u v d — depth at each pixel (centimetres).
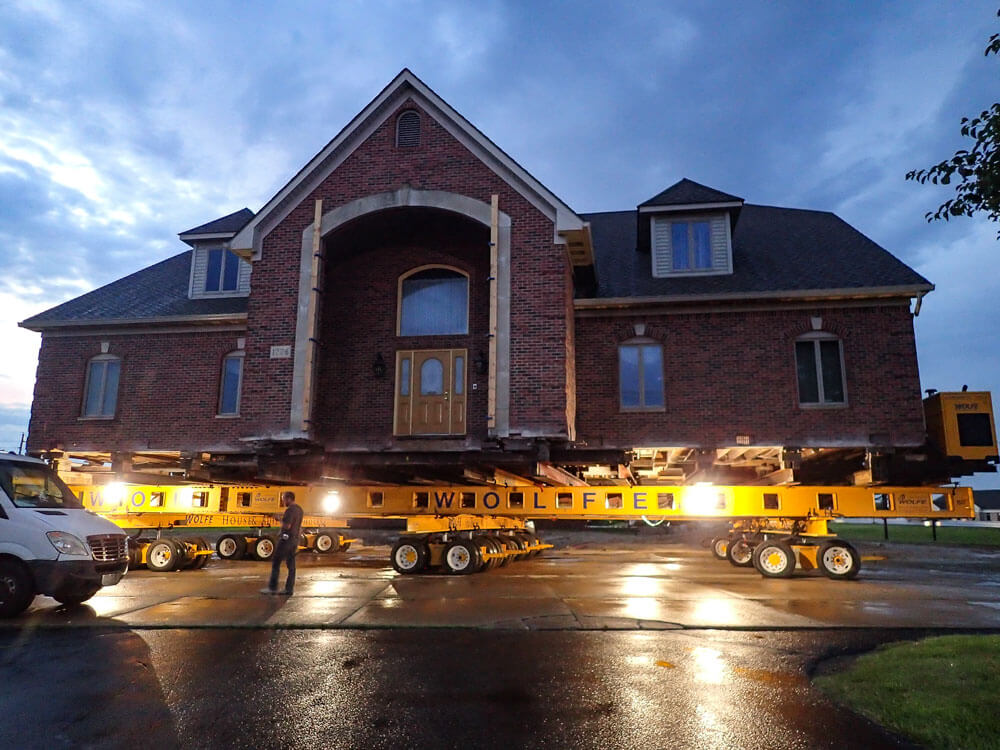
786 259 1842
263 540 2183
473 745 534
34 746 530
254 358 1534
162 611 1074
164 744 534
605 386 1689
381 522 4047
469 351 1581
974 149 594
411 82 1590
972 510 1525
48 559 1035
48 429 1916
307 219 1587
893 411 1584
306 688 675
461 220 1573
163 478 2038
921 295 1606
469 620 1003
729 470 2091
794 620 1013
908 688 649
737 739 548
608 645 856
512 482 1889
